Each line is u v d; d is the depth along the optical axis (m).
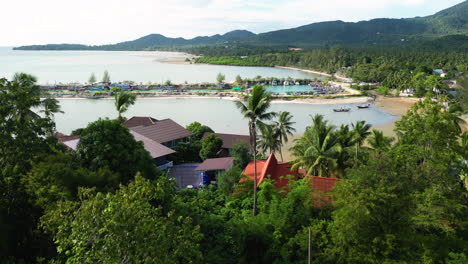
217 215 30.95
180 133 69.44
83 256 15.12
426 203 24.58
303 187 30.55
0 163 26.94
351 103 155.25
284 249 25.12
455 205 25.70
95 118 120.31
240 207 37.09
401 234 21.39
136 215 15.10
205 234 26.42
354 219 21.27
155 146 56.34
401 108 142.12
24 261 23.12
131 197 16.33
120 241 14.46
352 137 47.78
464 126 95.88
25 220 25.70
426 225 23.70
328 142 42.59
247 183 40.00
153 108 141.62
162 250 14.88
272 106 146.50
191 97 170.88
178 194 35.09
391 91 187.38
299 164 42.59
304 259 24.02
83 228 14.86
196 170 54.06
